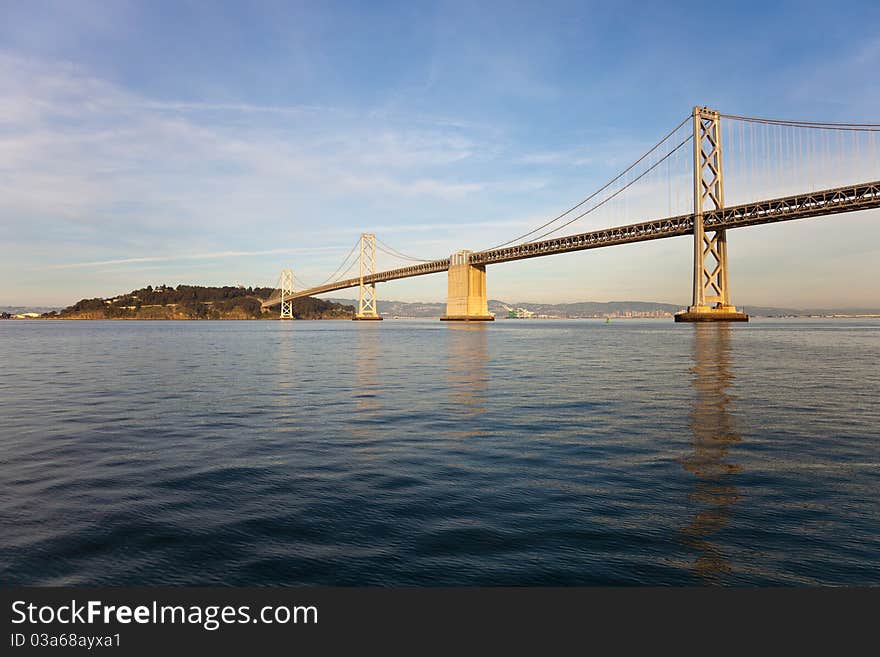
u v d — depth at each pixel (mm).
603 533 6035
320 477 8227
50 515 6648
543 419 12953
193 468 8766
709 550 5617
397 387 19312
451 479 8078
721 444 10266
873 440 10555
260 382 21047
